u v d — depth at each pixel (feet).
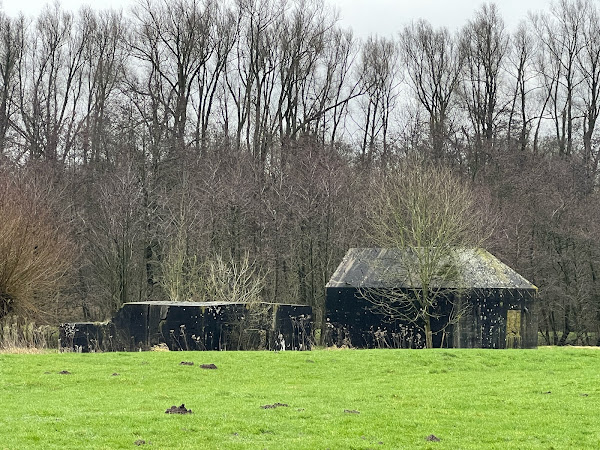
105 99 278.67
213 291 182.09
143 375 94.07
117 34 293.43
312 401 79.61
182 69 269.03
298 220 233.76
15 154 255.29
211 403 77.41
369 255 197.16
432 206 184.44
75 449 58.34
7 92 275.80
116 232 218.59
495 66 301.63
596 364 109.19
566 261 246.88
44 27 292.20
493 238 229.25
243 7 284.82
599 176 271.49
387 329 187.93
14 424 65.16
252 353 112.57
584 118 295.48
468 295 185.47
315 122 292.81
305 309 164.14
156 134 245.86
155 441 61.57
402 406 78.07
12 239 157.99
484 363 109.19
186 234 210.59
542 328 259.39
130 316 144.36
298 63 281.33
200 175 244.01
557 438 65.87
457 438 65.41
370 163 275.18
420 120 305.12
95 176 251.39
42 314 182.80
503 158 273.95
